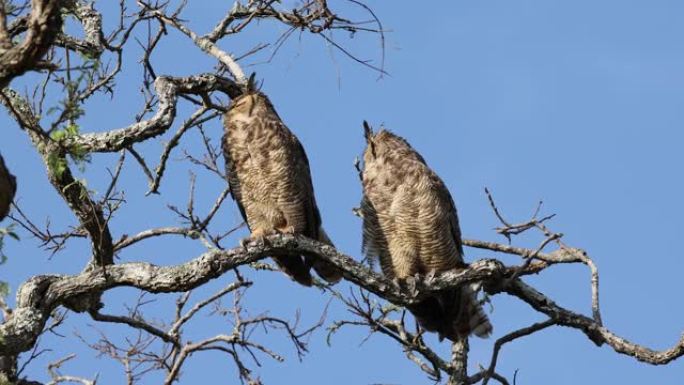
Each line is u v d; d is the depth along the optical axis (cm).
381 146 1953
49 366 1673
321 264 1764
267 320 1667
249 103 1862
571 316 1800
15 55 1197
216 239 1588
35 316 1458
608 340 1780
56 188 1558
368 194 1950
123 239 1828
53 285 1491
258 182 1864
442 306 1867
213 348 1647
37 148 1531
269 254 1560
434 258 1938
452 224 1956
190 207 1792
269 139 1850
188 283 1500
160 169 1728
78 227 1652
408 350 1870
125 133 1552
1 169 1270
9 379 1523
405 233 1925
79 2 1697
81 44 1653
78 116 1259
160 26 1797
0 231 1198
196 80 1730
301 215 1895
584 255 1877
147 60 1748
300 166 1891
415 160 1936
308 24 1684
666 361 1747
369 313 1767
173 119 1593
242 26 1844
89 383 1655
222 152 1889
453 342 1870
